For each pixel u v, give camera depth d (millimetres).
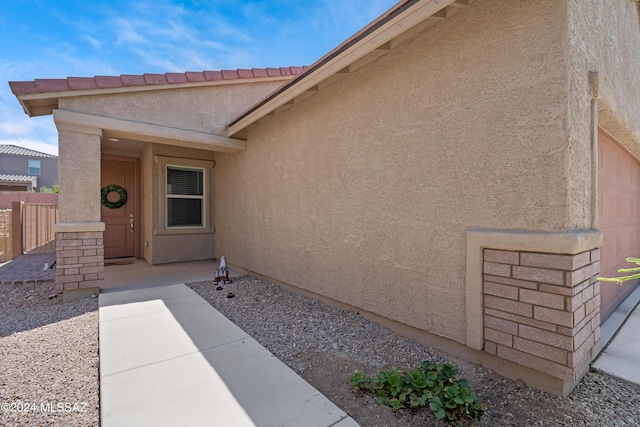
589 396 2664
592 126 2990
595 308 3068
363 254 4449
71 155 5543
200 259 9398
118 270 8023
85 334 4082
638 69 4723
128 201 9969
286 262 6141
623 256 5172
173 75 6621
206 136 7125
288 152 6059
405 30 3453
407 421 2393
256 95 7828
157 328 4180
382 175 4148
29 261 9125
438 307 3488
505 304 2918
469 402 2381
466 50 3219
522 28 2811
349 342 3832
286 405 2557
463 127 3242
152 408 2502
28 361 3352
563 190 2578
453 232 3336
